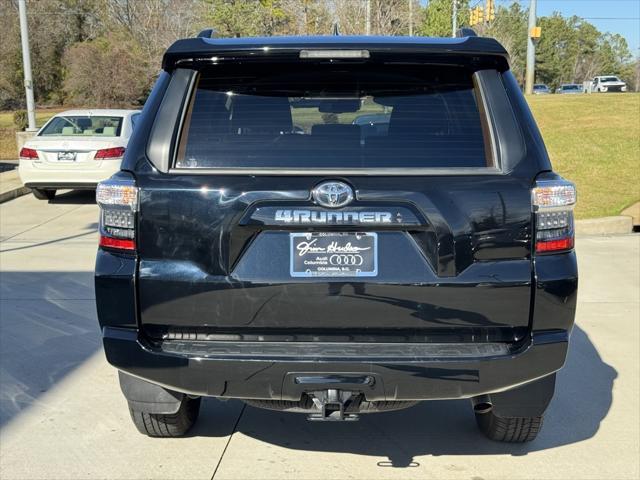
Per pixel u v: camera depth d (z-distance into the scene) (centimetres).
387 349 296
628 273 796
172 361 296
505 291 294
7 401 442
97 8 5675
